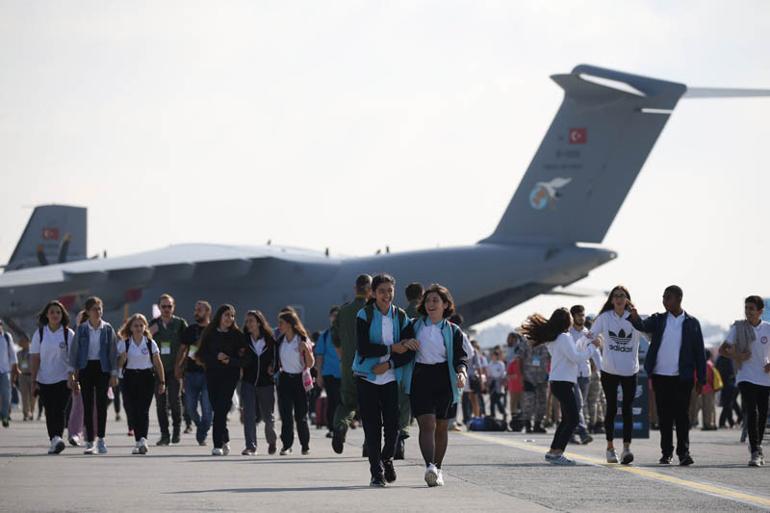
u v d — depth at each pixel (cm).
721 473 2931
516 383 5609
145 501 2212
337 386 4516
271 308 9281
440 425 2572
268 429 3675
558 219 8425
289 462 3256
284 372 3638
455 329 2528
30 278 8725
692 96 7944
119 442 4153
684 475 2861
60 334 3509
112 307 9644
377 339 2533
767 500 2317
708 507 2169
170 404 4116
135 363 3538
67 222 12038
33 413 6844
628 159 8200
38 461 3219
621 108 8138
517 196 8550
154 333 4081
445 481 2656
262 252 9312
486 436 4700
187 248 9544
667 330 3188
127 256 9400
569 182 8350
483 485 2562
